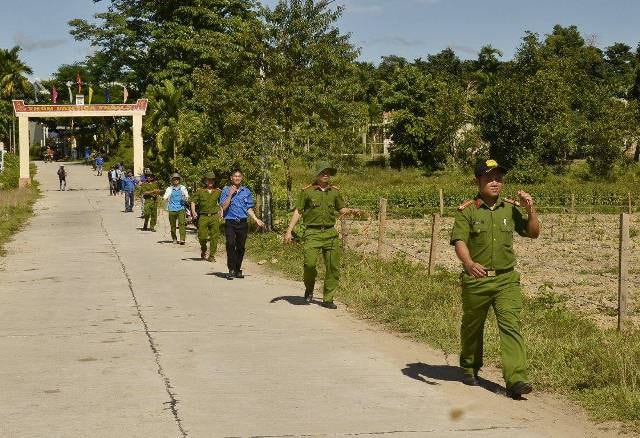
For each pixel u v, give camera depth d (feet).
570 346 26.55
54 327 31.86
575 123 200.23
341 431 18.43
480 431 18.54
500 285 21.71
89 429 18.54
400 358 26.30
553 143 188.14
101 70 223.51
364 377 23.70
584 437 18.22
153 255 62.18
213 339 29.37
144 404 20.68
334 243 36.83
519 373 21.42
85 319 33.71
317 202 36.60
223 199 47.88
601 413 19.95
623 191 151.43
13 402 20.88
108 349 27.58
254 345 28.30
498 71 260.83
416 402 21.02
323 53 78.07
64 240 76.38
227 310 35.96
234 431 18.39
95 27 207.31
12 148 302.66
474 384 22.89
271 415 19.72
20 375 23.85
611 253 75.97
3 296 41.16
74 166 255.29
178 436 18.02
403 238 90.27
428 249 75.97
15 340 29.25
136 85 218.38
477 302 21.90
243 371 24.36
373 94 261.85
